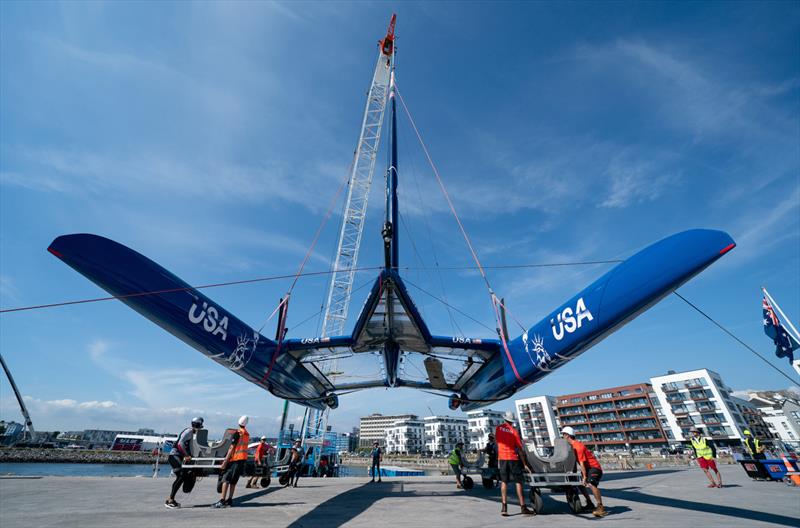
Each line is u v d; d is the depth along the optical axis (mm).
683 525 4613
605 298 5660
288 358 9195
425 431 116625
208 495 7910
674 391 67562
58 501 6605
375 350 10266
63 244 5145
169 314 6211
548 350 7109
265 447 10031
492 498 7574
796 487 9492
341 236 34219
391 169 9953
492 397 10195
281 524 4742
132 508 5973
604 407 75125
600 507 5340
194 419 6816
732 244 4430
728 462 26125
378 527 4594
